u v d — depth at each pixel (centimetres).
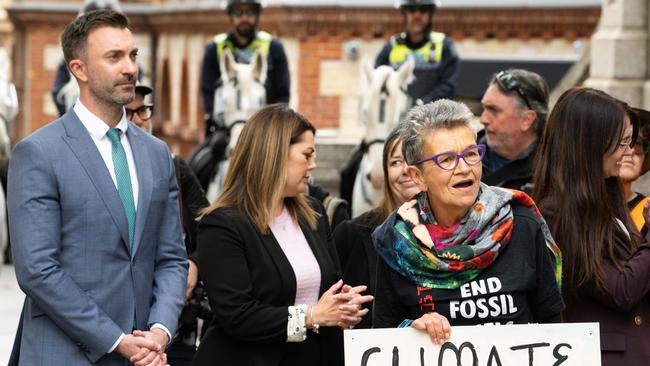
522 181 787
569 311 605
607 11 1138
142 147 632
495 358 542
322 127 2116
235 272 614
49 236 597
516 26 2083
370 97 1139
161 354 614
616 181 629
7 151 1419
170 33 3084
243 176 628
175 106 3056
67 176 605
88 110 618
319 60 2108
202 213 638
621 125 606
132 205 620
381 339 545
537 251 552
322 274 631
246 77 1245
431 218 552
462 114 545
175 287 630
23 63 3184
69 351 603
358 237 714
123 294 611
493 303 544
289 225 637
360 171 1144
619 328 600
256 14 1415
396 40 1359
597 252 594
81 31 612
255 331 605
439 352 543
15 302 1396
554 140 613
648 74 1113
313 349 627
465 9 2078
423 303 547
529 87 786
